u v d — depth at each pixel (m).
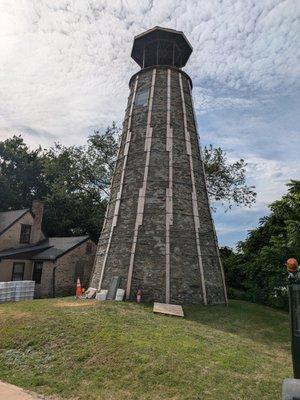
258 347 11.02
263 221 26.45
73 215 36.75
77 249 27.36
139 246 17.17
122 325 11.24
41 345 9.93
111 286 16.81
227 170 32.09
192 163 19.62
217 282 18.06
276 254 19.44
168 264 16.64
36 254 26.97
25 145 43.66
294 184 21.03
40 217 30.23
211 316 14.65
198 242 17.78
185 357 8.88
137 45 22.73
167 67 21.55
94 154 34.38
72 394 7.22
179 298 16.25
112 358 8.75
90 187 35.41
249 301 21.56
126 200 18.61
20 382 7.83
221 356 9.27
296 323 5.65
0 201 38.47
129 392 7.24
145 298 16.17
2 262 24.88
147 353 8.92
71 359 8.95
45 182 41.53
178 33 21.80
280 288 19.58
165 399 6.90
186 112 20.94
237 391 7.21
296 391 5.11
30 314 12.41
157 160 18.88
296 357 5.55
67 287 26.02
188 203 18.44
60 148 34.88
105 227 19.58
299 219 19.81
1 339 10.57
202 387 7.35
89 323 11.13
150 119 19.98
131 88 22.70
